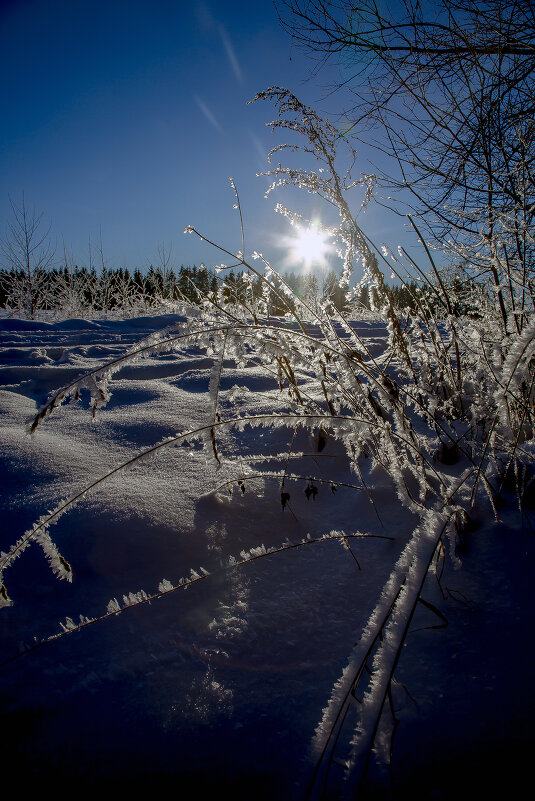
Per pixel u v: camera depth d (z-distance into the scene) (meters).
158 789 0.79
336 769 0.79
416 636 1.06
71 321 8.80
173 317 9.38
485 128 2.32
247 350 4.72
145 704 0.94
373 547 1.44
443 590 1.19
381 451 1.79
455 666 0.96
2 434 2.28
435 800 0.73
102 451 2.13
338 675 0.99
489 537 1.36
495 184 2.33
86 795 0.78
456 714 0.86
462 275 2.40
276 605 1.21
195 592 1.26
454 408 2.35
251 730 0.88
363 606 1.19
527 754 0.78
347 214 1.90
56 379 3.78
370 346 4.64
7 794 0.78
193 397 3.04
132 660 1.05
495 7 2.56
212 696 0.96
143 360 4.72
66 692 0.97
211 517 1.56
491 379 1.77
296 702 0.94
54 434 2.37
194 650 1.07
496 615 1.08
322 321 1.95
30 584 1.27
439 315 2.38
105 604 1.21
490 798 0.73
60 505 1.10
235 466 1.94
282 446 2.16
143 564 1.35
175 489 1.70
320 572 1.34
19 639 1.10
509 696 0.88
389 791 0.75
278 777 0.80
